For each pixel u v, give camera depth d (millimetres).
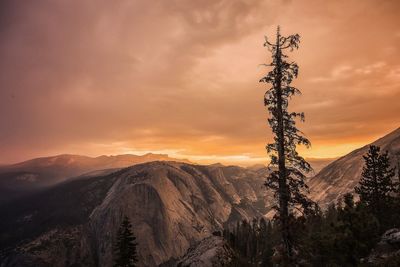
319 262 23703
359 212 27078
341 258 24547
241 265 47250
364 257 25531
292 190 17359
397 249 24953
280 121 17844
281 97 18109
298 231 17094
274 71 18078
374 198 44250
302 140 17547
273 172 17984
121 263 45562
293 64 17766
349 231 25266
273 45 18109
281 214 17438
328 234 25000
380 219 42188
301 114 17672
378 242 26719
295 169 17703
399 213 42000
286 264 17047
